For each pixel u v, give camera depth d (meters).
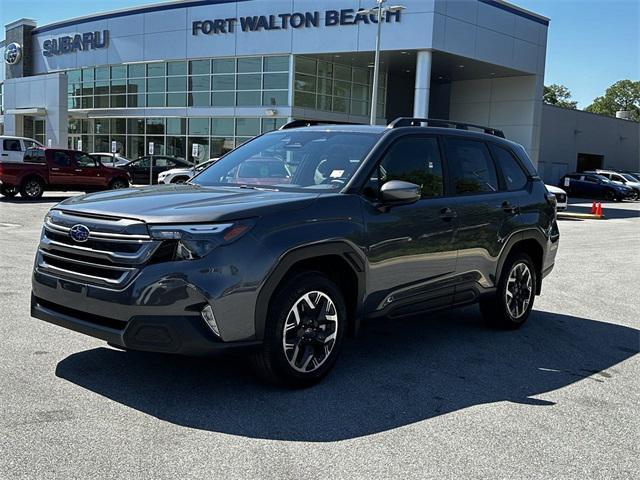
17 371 4.61
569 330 6.69
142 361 4.93
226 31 33.75
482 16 31.75
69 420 3.80
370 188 4.82
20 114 41.81
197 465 3.30
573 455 3.64
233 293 3.88
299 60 32.56
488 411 4.27
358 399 4.36
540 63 36.22
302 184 4.90
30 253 10.22
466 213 5.57
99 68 39.78
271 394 4.36
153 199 4.30
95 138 40.84
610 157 53.03
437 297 5.41
